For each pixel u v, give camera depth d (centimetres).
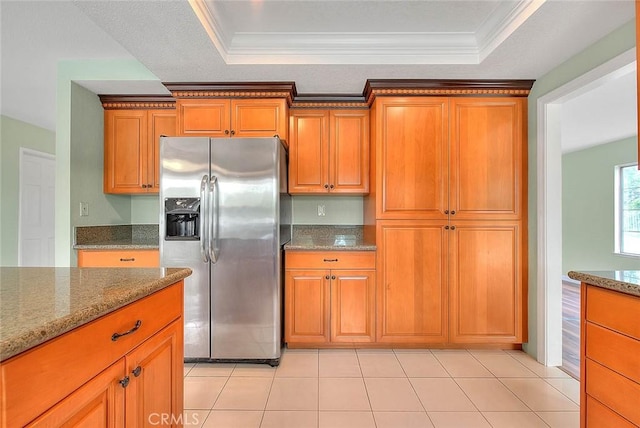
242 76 250
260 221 240
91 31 219
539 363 242
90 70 262
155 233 338
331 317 262
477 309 260
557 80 231
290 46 229
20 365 66
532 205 255
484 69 236
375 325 262
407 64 231
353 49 229
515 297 260
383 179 262
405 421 175
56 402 74
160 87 278
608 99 328
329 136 293
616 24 181
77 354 80
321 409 185
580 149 550
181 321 135
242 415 180
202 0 179
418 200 262
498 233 261
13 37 226
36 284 109
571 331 317
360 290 262
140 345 106
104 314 89
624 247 490
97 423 86
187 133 270
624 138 481
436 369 233
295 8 193
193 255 241
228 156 240
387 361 246
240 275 241
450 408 187
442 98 263
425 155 262
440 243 261
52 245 446
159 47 207
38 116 385
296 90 278
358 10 195
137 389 104
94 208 289
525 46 204
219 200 240
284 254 266
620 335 113
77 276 122
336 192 293
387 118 262
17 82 296
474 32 219
